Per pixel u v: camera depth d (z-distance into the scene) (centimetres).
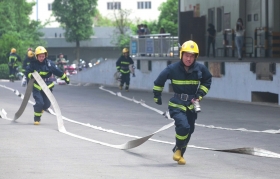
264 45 4791
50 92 2153
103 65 5425
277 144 1798
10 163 1425
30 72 2223
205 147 1739
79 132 2044
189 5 6219
